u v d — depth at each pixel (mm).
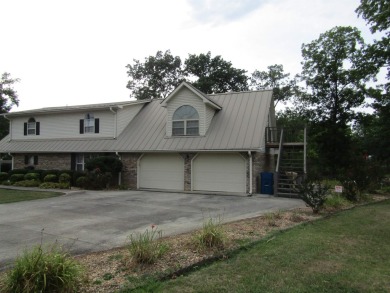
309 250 6191
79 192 16766
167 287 4414
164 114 21719
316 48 36438
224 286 4461
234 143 16938
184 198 15000
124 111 21719
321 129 36000
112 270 5008
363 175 15523
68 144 22219
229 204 13156
